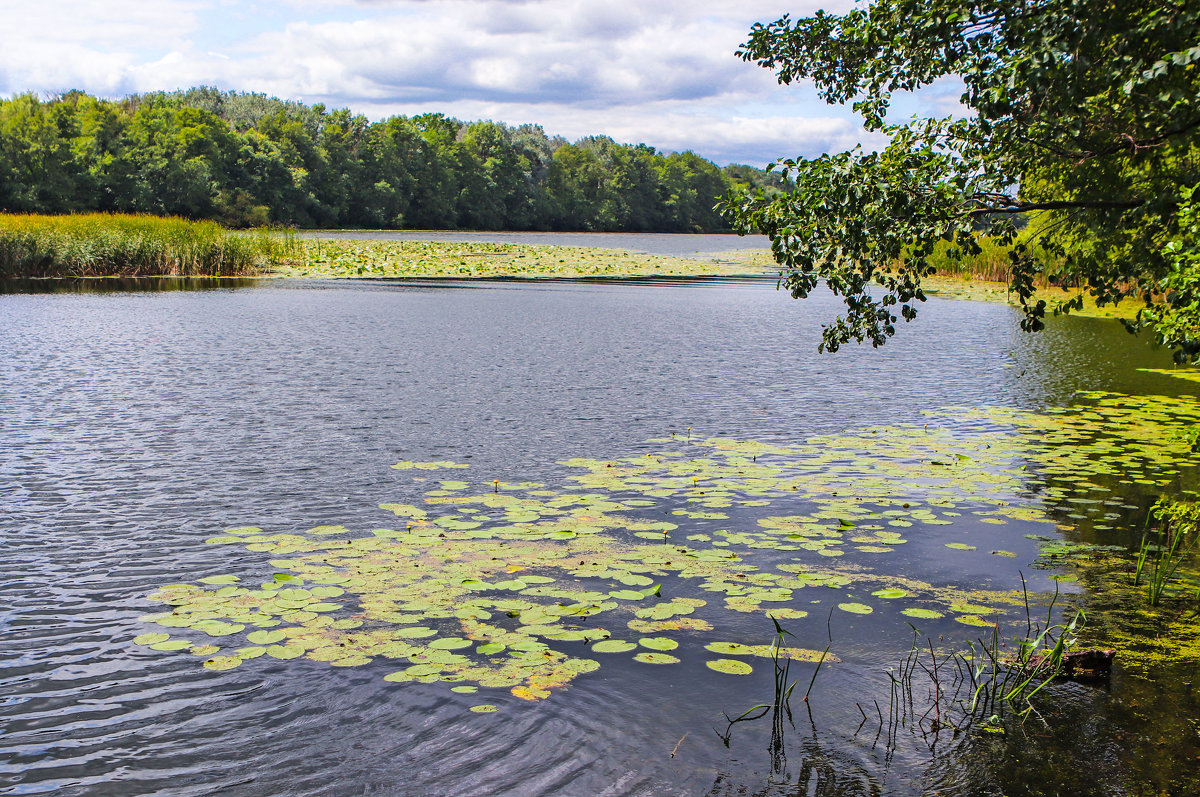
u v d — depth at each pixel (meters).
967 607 4.96
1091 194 6.28
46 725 3.62
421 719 3.68
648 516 6.51
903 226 5.81
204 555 5.56
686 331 18.34
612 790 3.24
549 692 3.90
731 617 4.75
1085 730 3.70
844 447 8.73
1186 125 5.15
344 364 13.23
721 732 3.62
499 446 8.57
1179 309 4.90
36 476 7.29
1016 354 15.68
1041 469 7.93
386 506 6.62
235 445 8.41
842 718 3.76
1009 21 5.28
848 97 7.11
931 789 3.27
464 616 4.68
